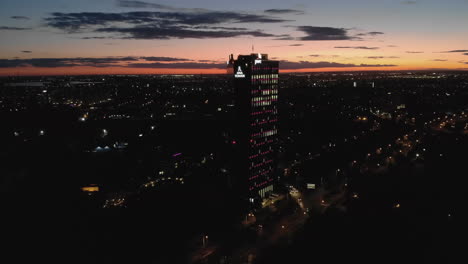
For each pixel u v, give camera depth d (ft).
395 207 453.17
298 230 455.22
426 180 574.15
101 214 504.84
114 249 411.75
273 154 634.43
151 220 490.08
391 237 380.37
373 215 434.30
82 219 486.38
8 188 567.18
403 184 554.87
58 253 394.32
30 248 407.64
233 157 606.14
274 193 617.21
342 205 505.25
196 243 428.97
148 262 386.32
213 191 606.14
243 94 572.10
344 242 383.24
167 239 437.99
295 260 371.35
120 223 478.59
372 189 544.21
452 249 352.08
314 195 588.91
